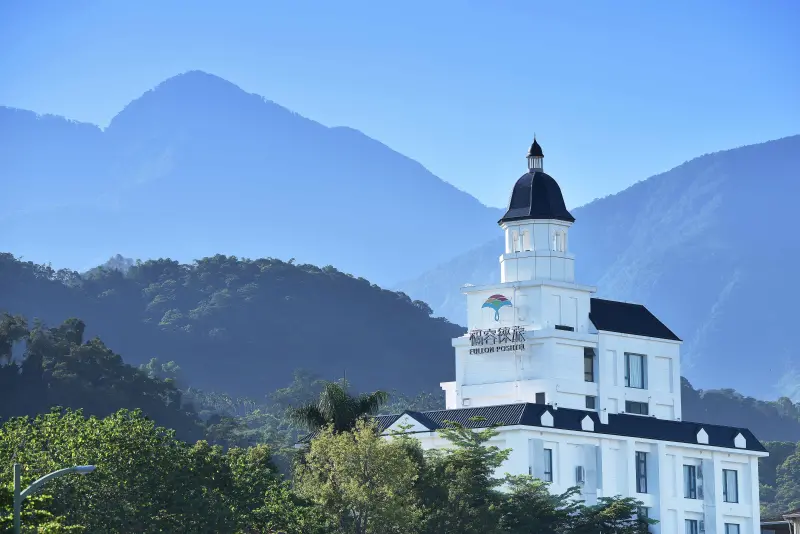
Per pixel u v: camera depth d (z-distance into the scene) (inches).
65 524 5684.1
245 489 6638.8
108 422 6230.3
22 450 5861.2
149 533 5999.0
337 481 7475.4
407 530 7465.6
